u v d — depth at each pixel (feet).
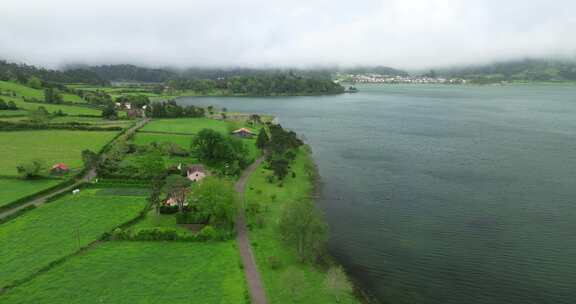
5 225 280.51
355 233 303.89
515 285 235.61
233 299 202.90
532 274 246.68
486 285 236.02
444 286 235.40
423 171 463.42
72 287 208.85
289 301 205.87
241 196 358.84
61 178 377.30
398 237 297.53
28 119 643.86
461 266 256.93
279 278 225.97
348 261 262.67
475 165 485.56
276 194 370.94
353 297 218.79
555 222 320.09
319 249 271.69
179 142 557.74
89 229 277.03
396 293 228.22
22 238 261.44
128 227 285.02
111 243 259.19
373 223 322.14
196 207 309.22
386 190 399.44
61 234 268.62
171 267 232.12
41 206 316.19
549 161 498.28
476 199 372.17
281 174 410.52
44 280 214.28
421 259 265.95
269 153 493.77
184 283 215.92
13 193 335.26
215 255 248.11
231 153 451.12
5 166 409.08
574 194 380.99
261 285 217.97
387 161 509.35
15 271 221.46
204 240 267.39
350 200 372.38
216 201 284.41
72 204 323.16
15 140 527.40
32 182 365.20
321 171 465.47
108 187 366.02
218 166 446.60
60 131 592.60
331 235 299.99
